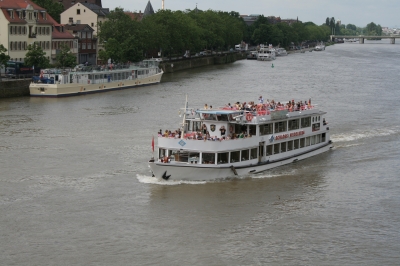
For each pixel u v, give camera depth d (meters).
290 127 85.25
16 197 68.62
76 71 160.00
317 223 62.12
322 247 56.69
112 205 66.44
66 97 150.75
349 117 120.19
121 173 77.88
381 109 130.88
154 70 187.00
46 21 188.88
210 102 141.25
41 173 77.69
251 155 79.31
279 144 83.56
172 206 66.44
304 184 75.00
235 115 78.75
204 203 67.50
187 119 79.69
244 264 53.34
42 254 54.84
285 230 60.34
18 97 148.12
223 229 60.53
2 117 117.12
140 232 59.59
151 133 102.81
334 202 68.31
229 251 55.78
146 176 76.50
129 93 160.38
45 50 188.62
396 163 85.06
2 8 171.12
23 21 176.62
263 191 72.00
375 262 54.03
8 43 171.62
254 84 182.38
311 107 89.94
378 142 98.06
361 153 91.00
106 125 109.75
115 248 56.16
